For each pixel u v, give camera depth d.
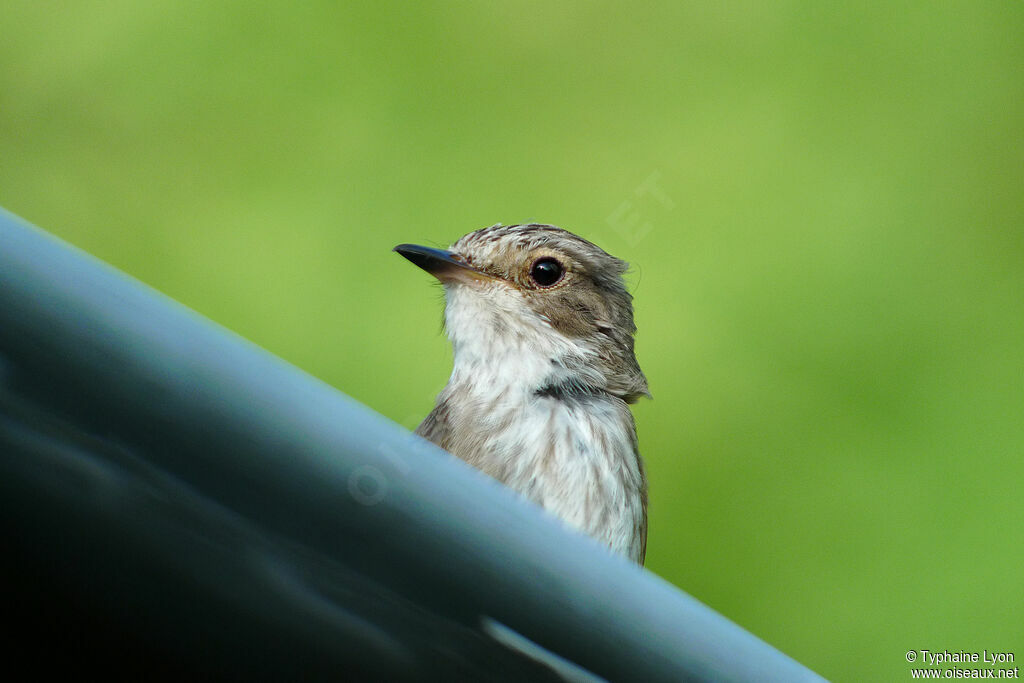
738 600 2.43
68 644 0.45
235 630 0.49
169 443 0.50
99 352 0.49
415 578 0.56
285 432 0.53
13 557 0.45
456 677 0.56
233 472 0.51
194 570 0.49
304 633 0.51
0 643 0.44
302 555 0.52
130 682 0.46
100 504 0.47
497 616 0.58
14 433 0.46
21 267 0.50
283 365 0.56
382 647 0.54
